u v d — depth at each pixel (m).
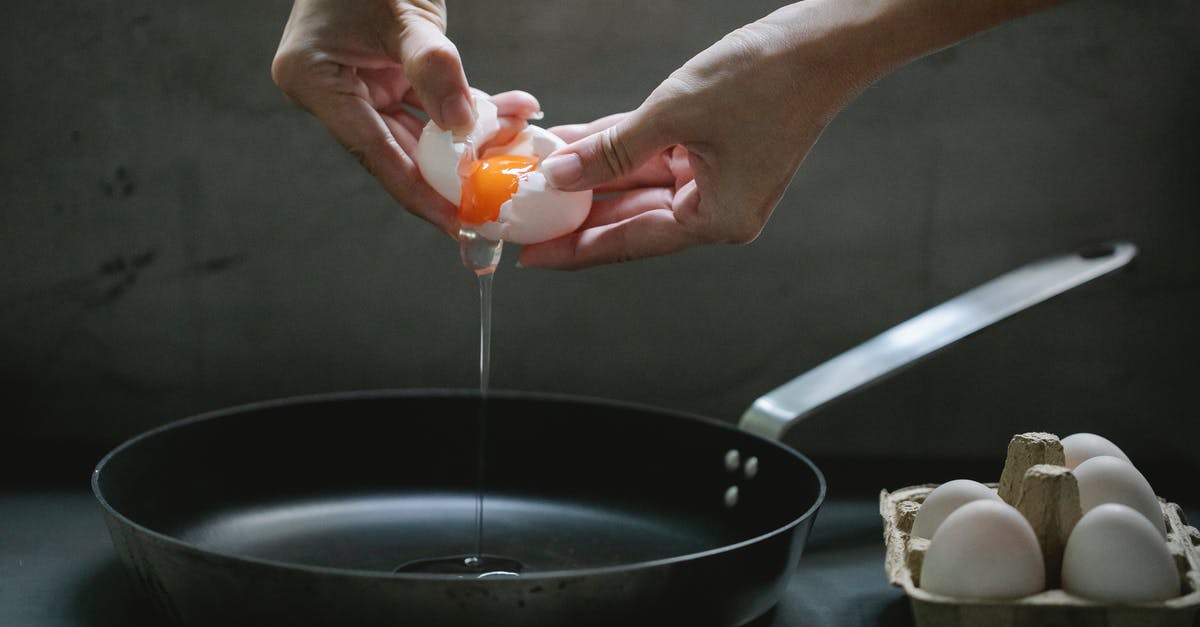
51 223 1.11
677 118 0.87
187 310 1.12
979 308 1.00
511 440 1.02
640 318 1.11
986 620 0.79
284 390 1.12
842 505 1.03
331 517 0.98
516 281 1.11
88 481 1.05
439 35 0.88
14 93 1.10
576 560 0.94
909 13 0.86
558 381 1.12
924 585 0.80
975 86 1.08
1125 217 1.09
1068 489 0.81
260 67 1.09
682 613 0.81
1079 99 1.08
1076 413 1.11
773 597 0.85
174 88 1.10
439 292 1.11
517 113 0.94
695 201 0.90
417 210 0.94
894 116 1.09
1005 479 0.85
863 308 1.11
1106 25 1.07
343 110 0.92
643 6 1.08
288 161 1.10
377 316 1.12
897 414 1.12
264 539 0.95
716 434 0.98
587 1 1.08
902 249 1.10
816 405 0.97
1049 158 1.09
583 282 1.11
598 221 0.95
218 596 0.79
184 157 1.10
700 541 0.97
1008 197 1.09
